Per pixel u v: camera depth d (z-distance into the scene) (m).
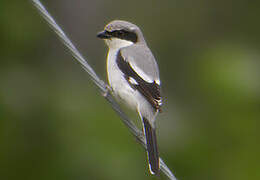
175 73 16.03
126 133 11.62
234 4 16.80
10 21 12.45
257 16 16.62
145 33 16.45
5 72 12.33
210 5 16.66
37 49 13.16
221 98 12.77
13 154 11.49
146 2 16.62
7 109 11.76
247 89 12.64
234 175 11.99
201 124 12.73
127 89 9.17
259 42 16.30
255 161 12.08
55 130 11.73
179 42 16.50
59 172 11.37
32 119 11.87
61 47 14.06
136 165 11.34
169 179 8.45
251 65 13.12
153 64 9.43
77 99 12.26
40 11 8.18
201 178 11.95
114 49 9.79
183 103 13.88
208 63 13.37
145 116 8.87
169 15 16.59
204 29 16.58
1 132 11.54
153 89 9.03
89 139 11.51
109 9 16.47
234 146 12.30
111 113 11.89
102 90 8.66
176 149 12.10
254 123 12.42
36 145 11.63
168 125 12.61
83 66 8.37
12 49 12.54
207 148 12.19
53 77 13.09
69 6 16.23
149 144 8.52
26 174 11.44
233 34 16.61
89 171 11.30
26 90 12.25
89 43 16.30
